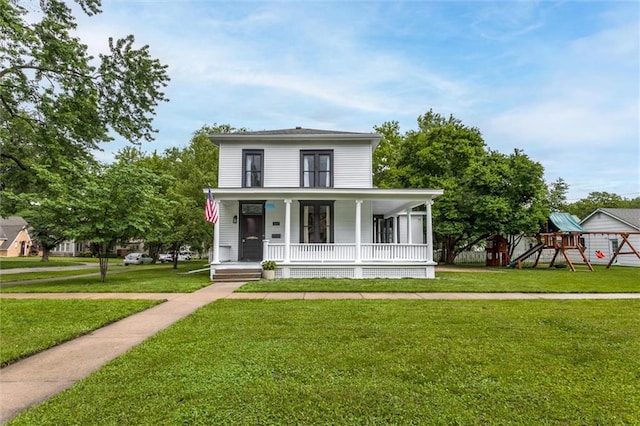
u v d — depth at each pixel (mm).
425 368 3924
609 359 4273
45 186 16969
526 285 11461
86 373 3881
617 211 27203
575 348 4676
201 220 21641
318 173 15898
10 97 15680
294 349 4586
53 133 16172
